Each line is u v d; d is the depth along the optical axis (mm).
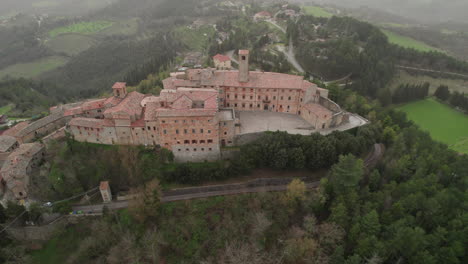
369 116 111625
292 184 77000
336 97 122562
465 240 57906
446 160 88250
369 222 63844
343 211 67812
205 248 73938
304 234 71562
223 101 110750
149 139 91812
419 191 70812
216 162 92438
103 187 81125
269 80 107562
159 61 192125
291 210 77062
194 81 109250
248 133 94250
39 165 94875
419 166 83125
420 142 98688
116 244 74000
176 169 87188
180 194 85312
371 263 56438
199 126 86500
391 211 68562
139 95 103000
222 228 76812
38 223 78625
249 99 109688
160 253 73375
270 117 107062
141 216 75750
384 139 104500
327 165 89312
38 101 180625
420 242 58344
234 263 67062
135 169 87000
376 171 80875
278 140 88812
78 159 89625
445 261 56594
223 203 81688
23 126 109375
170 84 110812
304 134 96000
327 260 63625
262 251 71688
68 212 79875
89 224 79625
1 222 75812
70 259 72750
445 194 68250
